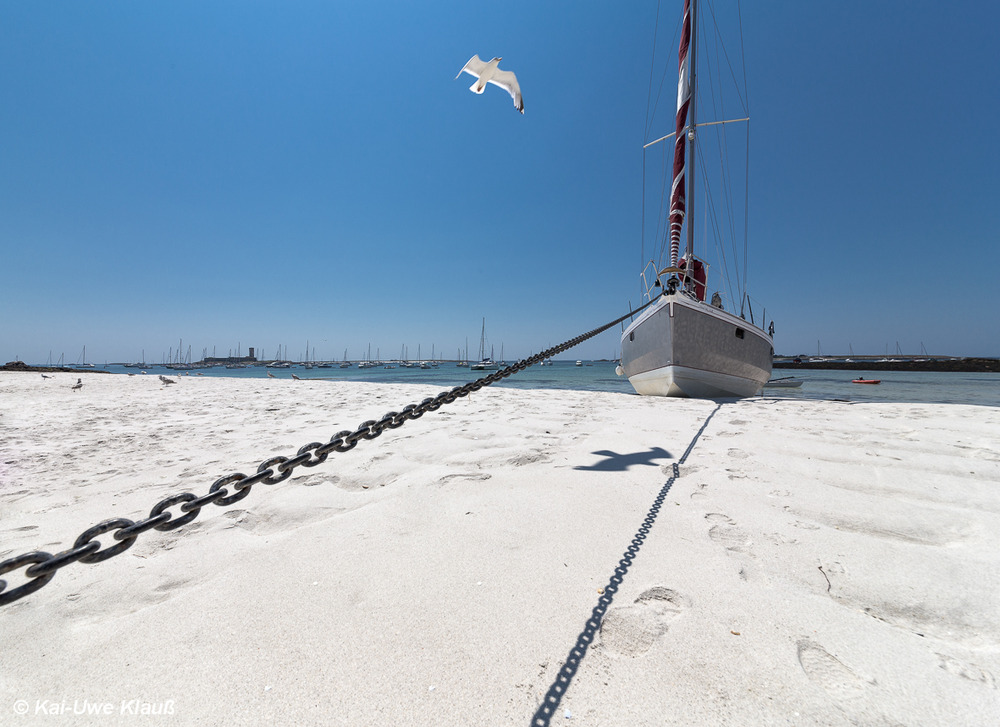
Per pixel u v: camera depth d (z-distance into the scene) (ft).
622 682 3.52
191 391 35.73
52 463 11.08
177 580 5.29
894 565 5.35
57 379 50.85
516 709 3.28
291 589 4.99
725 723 3.12
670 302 27.32
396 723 3.18
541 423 15.78
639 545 5.94
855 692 3.40
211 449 12.59
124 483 9.37
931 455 10.53
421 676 3.61
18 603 4.85
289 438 14.11
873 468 9.49
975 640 4.01
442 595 4.82
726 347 28.17
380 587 5.00
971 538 6.08
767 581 5.01
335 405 23.84
